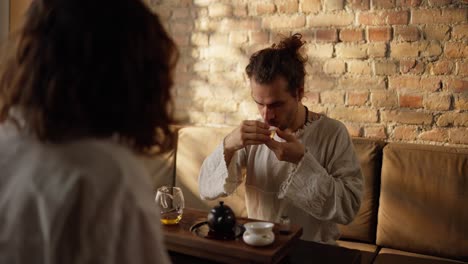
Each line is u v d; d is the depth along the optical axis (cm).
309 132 155
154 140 64
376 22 213
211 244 108
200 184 157
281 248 107
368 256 139
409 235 187
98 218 50
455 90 201
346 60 221
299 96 149
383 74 214
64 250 49
